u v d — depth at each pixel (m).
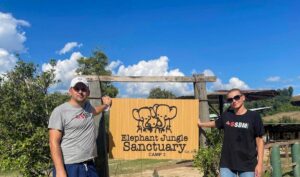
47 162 6.34
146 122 6.85
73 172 4.97
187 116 6.95
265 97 17.64
